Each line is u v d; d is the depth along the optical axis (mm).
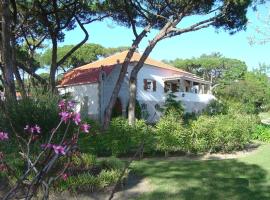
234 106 27109
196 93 44281
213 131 15727
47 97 14227
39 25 25531
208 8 20625
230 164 12969
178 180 10289
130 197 8703
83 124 3402
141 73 38469
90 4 22234
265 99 53375
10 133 11539
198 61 84812
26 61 26375
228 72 82688
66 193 8398
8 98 13578
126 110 36281
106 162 9984
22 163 7688
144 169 11688
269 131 20859
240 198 8672
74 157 8703
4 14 15789
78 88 37062
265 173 11336
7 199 3209
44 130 12047
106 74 36062
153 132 14984
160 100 40000
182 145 14922
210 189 9406
